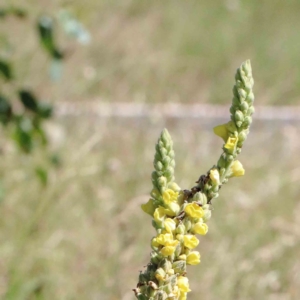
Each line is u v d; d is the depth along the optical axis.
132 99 7.84
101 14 9.41
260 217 5.52
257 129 7.96
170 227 1.60
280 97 8.62
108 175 5.77
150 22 9.88
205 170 6.17
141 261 4.91
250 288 4.80
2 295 4.27
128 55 8.57
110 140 6.65
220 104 8.41
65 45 8.10
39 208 4.71
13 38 7.46
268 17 11.32
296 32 10.87
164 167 1.69
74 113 6.99
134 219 5.26
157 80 8.45
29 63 7.29
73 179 5.33
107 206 5.31
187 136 7.30
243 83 1.67
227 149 1.67
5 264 4.46
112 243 4.94
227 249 5.09
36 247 4.60
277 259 5.08
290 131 7.83
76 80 7.58
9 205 4.98
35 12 4.54
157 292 1.58
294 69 9.48
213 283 4.77
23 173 5.25
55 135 5.93
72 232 4.93
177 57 9.14
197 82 8.75
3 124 4.37
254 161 6.65
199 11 10.95
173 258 1.61
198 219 1.62
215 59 9.40
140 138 6.88
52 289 4.50
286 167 6.66
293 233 5.36
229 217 5.46
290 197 5.91
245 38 10.34
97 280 4.64
